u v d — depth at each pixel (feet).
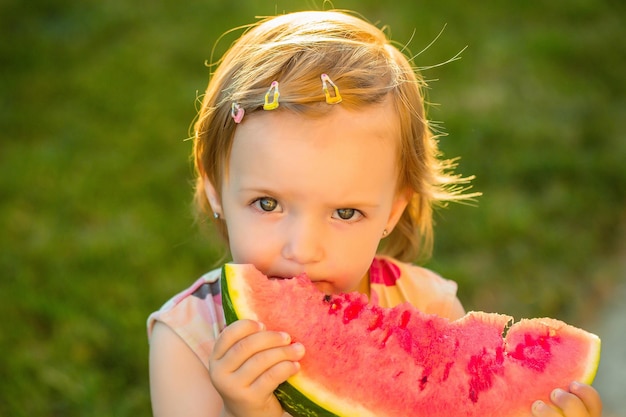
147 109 21.04
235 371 6.22
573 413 6.47
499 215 16.69
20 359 13.11
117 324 13.82
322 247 6.77
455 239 16.14
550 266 15.57
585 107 21.18
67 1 27.50
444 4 26.99
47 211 17.19
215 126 7.43
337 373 6.61
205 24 25.72
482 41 24.64
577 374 6.85
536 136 19.57
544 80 22.52
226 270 6.65
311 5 26.55
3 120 20.74
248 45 7.93
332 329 6.73
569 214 16.93
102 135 20.01
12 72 23.03
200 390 7.77
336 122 6.75
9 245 16.03
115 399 12.55
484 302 14.64
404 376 6.74
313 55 7.23
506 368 6.88
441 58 23.56
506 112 20.77
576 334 7.04
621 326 14.10
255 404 6.21
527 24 25.96
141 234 16.26
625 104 21.45
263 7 26.58
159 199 17.54
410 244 9.36
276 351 6.19
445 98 21.40
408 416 6.61
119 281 14.97
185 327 7.95
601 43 24.41
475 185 17.72
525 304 14.61
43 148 19.58
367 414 6.52
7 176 18.33
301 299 6.68
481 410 6.72
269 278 6.95
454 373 6.83
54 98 21.74
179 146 19.48
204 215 9.82
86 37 25.14
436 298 8.86
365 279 8.67
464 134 19.39
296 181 6.63
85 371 12.96
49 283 14.88
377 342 6.81
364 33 8.15
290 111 6.73
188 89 22.04
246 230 6.87
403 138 7.48
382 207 7.09
